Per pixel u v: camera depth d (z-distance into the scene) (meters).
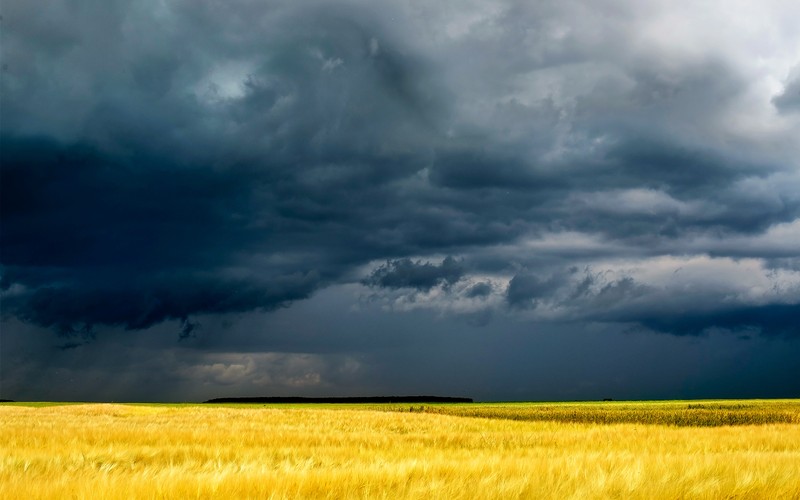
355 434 25.06
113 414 53.78
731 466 9.59
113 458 14.48
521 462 10.24
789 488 8.07
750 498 7.75
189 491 7.47
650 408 89.19
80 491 7.38
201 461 14.23
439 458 13.21
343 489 7.95
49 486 7.66
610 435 23.88
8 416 47.12
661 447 17.42
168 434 23.22
